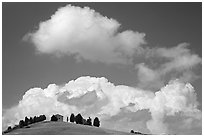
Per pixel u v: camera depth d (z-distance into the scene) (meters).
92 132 82.25
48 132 80.19
